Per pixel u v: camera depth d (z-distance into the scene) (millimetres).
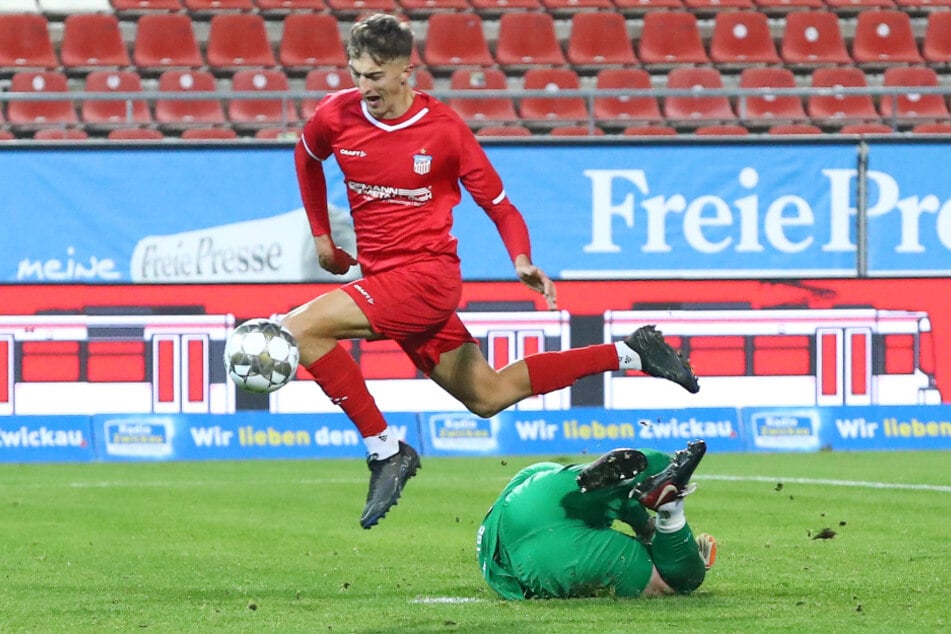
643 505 22281
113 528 33719
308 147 22516
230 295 50562
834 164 52250
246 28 70375
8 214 49656
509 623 20734
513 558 23297
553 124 65625
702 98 67812
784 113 68688
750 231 52062
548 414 52000
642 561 23094
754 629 20141
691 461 21938
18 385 49844
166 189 50281
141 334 50281
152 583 25953
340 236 50688
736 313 52000
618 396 52062
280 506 37688
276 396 51219
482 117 66688
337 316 21703
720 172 51969
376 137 21672
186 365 50469
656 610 21750
